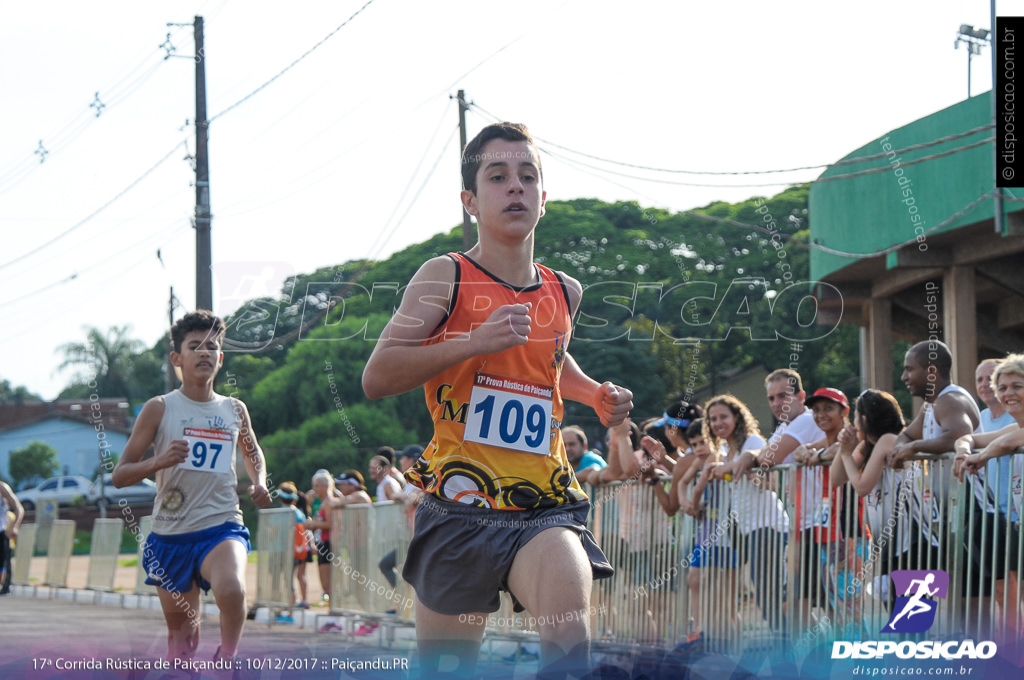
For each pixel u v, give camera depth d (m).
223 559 4.79
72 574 14.55
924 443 4.76
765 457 5.91
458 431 3.16
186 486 4.91
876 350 14.30
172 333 5.10
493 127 3.23
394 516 7.78
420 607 3.24
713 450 6.29
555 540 3.00
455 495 3.12
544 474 3.16
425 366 2.94
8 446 31.31
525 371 3.18
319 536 9.38
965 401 4.81
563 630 2.88
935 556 4.69
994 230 11.37
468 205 3.29
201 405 5.09
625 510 6.89
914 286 14.20
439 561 3.16
